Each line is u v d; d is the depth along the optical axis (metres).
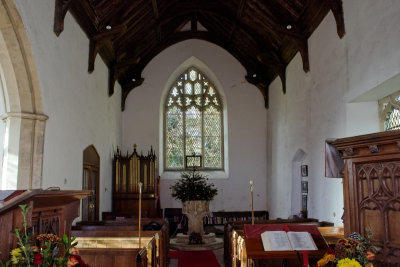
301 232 4.19
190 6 13.72
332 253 3.16
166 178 15.21
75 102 9.05
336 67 8.77
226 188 15.21
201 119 16.14
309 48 10.71
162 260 7.31
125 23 10.64
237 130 15.51
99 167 11.50
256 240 4.15
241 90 15.67
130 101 15.20
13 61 6.56
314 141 10.25
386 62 6.56
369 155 3.27
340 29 8.39
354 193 3.42
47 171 7.23
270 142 15.05
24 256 2.17
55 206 2.97
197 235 11.18
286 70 13.05
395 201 3.04
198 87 16.28
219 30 15.22
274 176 14.36
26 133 6.83
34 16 6.70
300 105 11.48
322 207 9.59
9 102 6.85
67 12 8.44
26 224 2.20
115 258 5.21
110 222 9.50
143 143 14.99
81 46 9.55
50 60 7.44
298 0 9.99
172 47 15.63
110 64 12.75
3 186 6.68
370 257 2.89
